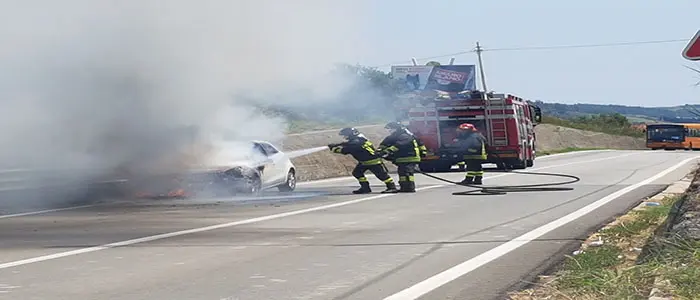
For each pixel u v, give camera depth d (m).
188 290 7.74
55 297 7.41
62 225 12.73
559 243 10.62
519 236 11.32
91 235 11.52
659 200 15.99
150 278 8.31
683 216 9.74
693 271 7.21
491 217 13.68
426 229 12.14
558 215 13.88
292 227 12.44
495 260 9.37
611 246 10.03
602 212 14.23
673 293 6.75
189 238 11.21
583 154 51.09
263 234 11.62
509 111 29.03
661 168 29.86
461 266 8.98
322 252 9.96
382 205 15.90
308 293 7.62
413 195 18.28
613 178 23.81
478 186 20.42
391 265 9.06
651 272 7.48
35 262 9.23
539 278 8.30
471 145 21.09
